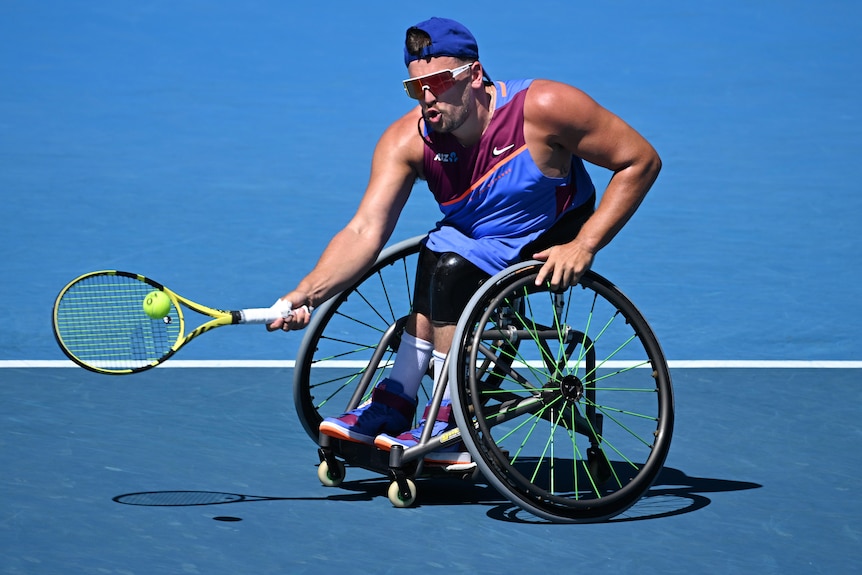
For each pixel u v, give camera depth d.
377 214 20.94
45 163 45.09
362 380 22.30
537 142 20.45
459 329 19.72
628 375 27.33
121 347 27.11
